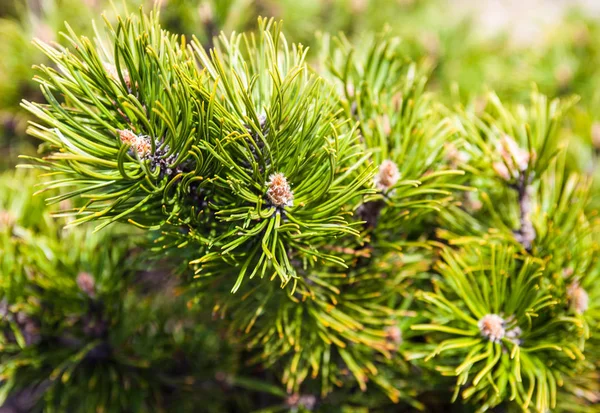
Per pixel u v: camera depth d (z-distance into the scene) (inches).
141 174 15.6
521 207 18.5
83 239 19.8
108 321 19.7
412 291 19.1
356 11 25.1
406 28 25.8
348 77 18.4
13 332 19.4
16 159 24.1
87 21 22.2
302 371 18.7
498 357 17.1
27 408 23.2
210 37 22.4
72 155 15.0
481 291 18.3
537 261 17.5
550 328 17.6
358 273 18.2
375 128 17.6
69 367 19.6
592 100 22.9
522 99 23.9
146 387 20.0
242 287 18.1
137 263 19.1
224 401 21.5
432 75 25.0
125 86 15.8
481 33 27.2
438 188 17.9
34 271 19.0
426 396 19.9
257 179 15.9
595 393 19.3
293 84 16.3
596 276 18.2
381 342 18.2
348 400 19.8
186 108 15.5
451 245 19.2
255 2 23.9
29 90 22.9
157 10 15.9
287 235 16.2
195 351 20.8
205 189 16.4
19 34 22.3
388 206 17.5
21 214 19.8
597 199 20.9
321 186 16.2
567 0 40.7
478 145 18.3
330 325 17.7
